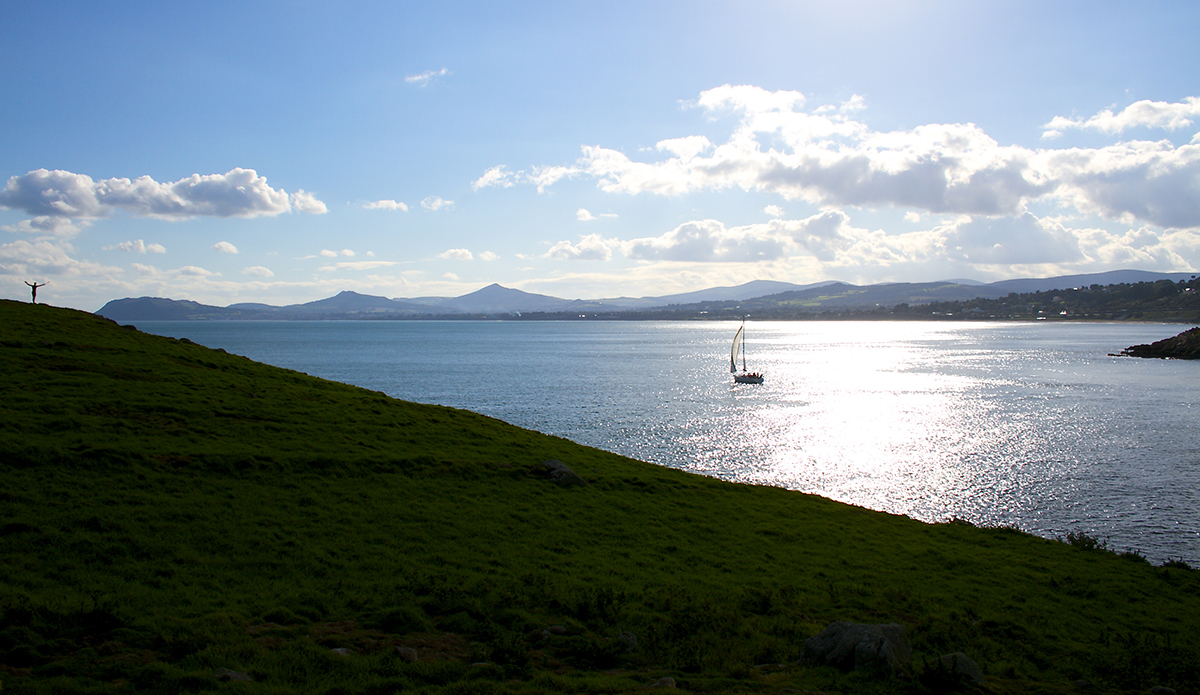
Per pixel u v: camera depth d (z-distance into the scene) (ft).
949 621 78.59
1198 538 161.17
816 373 586.45
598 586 79.92
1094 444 271.28
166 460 105.91
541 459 144.25
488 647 59.36
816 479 216.95
